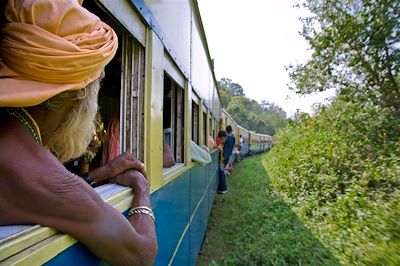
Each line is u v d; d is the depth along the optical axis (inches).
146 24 71.4
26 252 27.5
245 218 263.3
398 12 265.6
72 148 39.4
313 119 412.2
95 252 34.0
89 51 33.5
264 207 282.0
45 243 29.4
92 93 38.4
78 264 33.9
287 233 203.6
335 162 283.1
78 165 63.1
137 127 69.9
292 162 367.9
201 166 205.9
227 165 469.1
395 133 260.8
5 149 29.6
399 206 169.8
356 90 307.0
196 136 187.6
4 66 31.0
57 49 31.1
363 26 281.6
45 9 31.5
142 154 69.9
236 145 779.4
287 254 170.7
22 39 30.5
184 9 129.0
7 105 29.9
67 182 31.4
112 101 95.1
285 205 275.0
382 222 165.9
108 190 50.9
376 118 282.7
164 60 90.4
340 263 152.9
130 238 35.7
